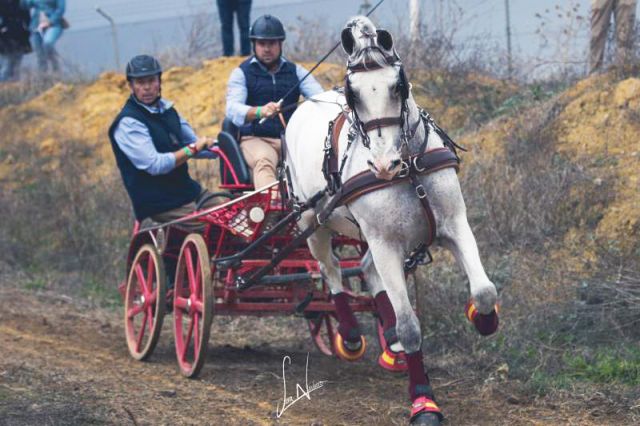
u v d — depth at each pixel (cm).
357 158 676
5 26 2083
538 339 834
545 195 1026
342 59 1526
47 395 757
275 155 877
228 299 848
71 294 1230
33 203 1468
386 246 667
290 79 912
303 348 977
